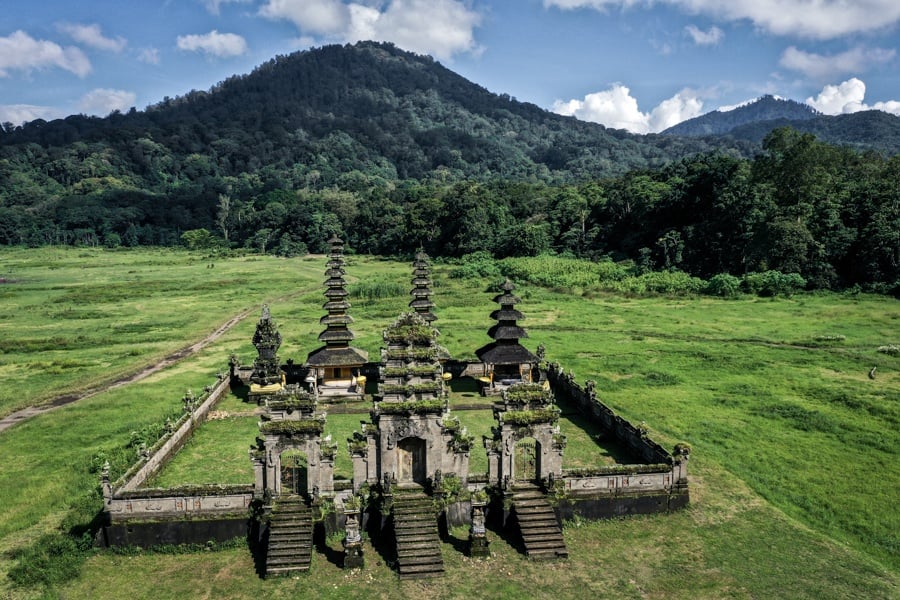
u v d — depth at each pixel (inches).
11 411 1518.2
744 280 3221.0
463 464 920.3
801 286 3171.8
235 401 1501.0
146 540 861.2
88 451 1198.9
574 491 921.5
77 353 2169.0
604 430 1266.0
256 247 6688.0
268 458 871.7
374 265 5290.4
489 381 1523.1
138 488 938.1
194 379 1763.0
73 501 978.7
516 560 824.3
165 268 5196.9
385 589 763.4
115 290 3801.7
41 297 3558.1
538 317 2731.3
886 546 852.0
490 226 5423.2
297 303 3326.8
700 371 1769.2
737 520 920.3
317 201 7076.8
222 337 2422.5
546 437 914.7
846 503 969.5
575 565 811.4
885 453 1157.1
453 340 2206.0
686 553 834.2
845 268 3314.5
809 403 1466.5
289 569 794.2
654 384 1640.0
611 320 2625.5
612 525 914.7
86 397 1624.0
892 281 3093.0
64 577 785.6
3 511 952.3
